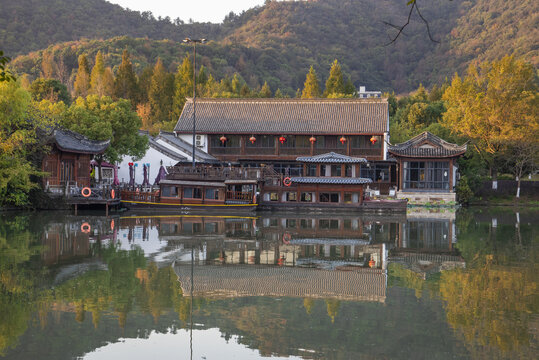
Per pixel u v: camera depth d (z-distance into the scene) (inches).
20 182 1481.3
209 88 4175.7
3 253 892.6
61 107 1887.3
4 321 552.4
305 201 1953.7
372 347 498.6
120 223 1354.6
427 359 462.9
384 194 2320.4
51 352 476.4
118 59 6112.2
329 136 2431.1
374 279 763.4
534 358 469.1
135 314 583.5
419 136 2161.7
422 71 7726.4
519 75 2324.1
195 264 842.2
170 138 2389.3
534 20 6855.3
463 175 2399.1
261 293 678.5
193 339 512.4
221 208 1759.4
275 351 487.8
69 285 690.8
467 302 643.5
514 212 1943.9
